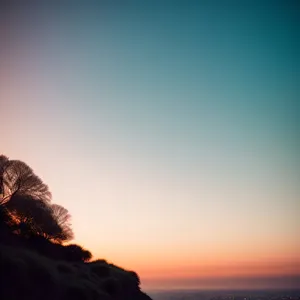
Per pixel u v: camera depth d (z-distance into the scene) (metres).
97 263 78.44
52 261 59.78
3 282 41.22
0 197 67.00
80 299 51.84
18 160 70.62
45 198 73.56
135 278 81.50
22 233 65.88
